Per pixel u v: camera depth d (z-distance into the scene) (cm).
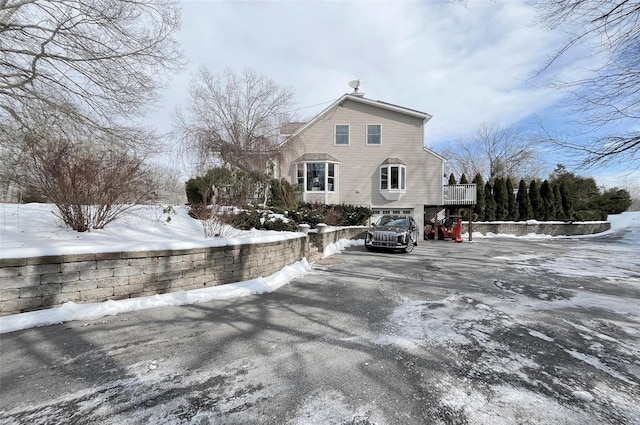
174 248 493
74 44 921
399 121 1897
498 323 416
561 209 2353
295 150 1820
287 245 758
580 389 256
